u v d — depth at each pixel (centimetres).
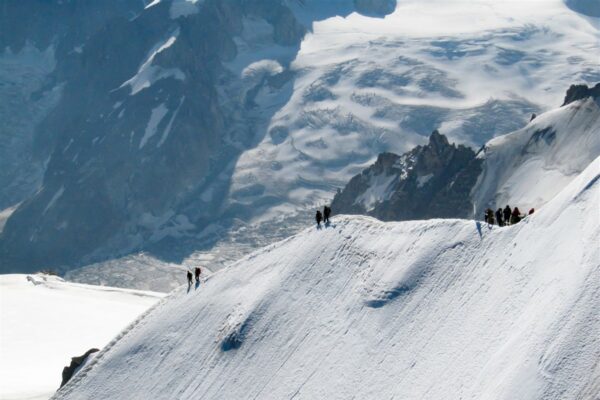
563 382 18162
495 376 19475
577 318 18862
